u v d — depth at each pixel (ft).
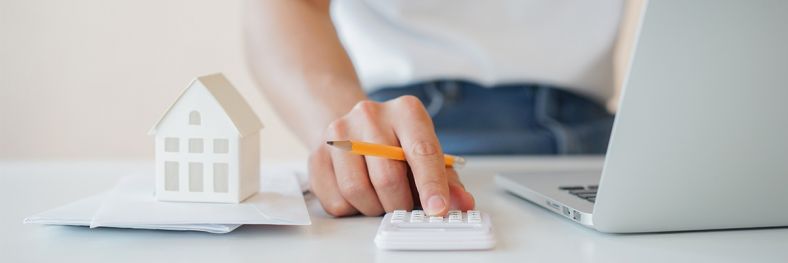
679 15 1.63
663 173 1.80
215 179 2.04
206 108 2.02
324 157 2.26
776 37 1.65
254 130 2.12
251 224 1.99
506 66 4.41
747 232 1.95
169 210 1.94
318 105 2.83
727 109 1.73
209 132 2.02
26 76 8.02
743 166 1.81
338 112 2.77
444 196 1.93
